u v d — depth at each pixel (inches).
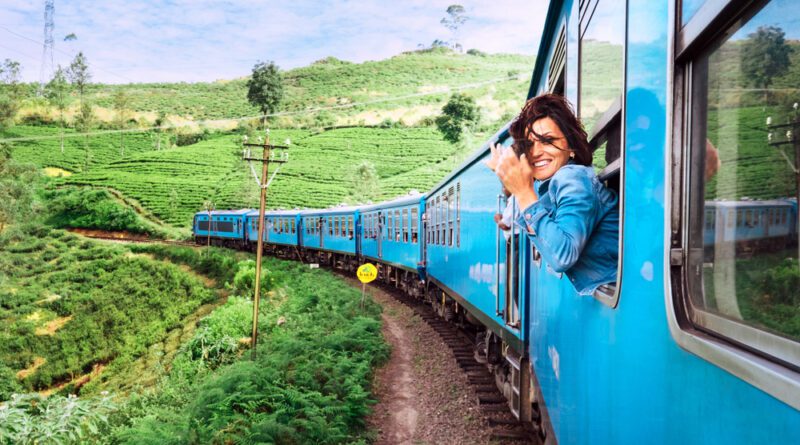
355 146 3526.1
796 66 34.9
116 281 1578.5
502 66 6250.0
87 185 2881.4
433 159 3275.1
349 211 981.2
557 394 130.3
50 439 321.1
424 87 5300.2
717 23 43.4
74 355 1144.8
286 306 658.8
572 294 109.5
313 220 1180.5
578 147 88.7
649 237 60.0
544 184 102.8
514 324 213.6
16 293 1545.3
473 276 309.1
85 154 3503.9
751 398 37.2
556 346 131.3
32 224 2265.0
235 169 3070.9
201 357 553.9
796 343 34.1
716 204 45.7
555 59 161.3
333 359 378.3
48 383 1082.7
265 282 885.2
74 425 343.6
